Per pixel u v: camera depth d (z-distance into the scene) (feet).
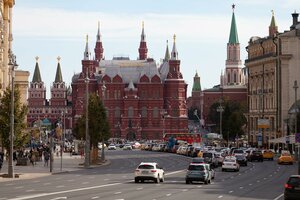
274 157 523.70
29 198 165.99
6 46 448.65
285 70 589.73
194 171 236.02
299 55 589.32
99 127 424.46
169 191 199.82
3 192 187.52
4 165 351.46
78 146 566.77
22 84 560.20
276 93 594.24
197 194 189.98
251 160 449.89
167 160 465.06
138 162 435.94
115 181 246.47
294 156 460.14
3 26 431.84
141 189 205.77
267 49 622.95
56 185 221.05
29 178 263.08
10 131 263.90
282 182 251.19
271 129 602.85
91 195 179.01
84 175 288.71
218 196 184.24
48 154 371.35
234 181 255.91
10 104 272.92
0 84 395.75
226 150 452.35
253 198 179.52
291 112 533.96
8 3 459.73
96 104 430.20
